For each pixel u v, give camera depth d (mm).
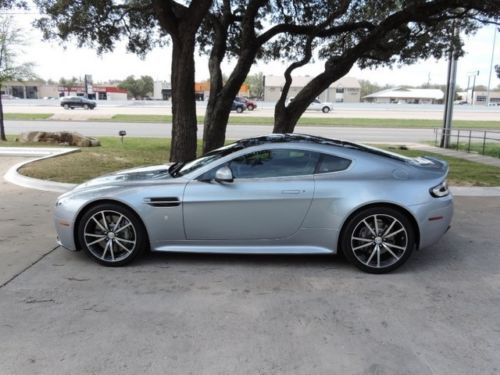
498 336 3467
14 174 10133
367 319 3727
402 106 61500
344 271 4805
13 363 3068
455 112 53875
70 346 3289
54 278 4574
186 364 3066
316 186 4691
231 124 32469
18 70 17734
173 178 4957
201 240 4852
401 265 4762
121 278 4578
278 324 3633
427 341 3385
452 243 5820
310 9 13195
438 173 4891
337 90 97125
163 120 35125
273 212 4723
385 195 4625
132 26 14258
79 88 94125
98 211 4840
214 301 4051
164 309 3891
